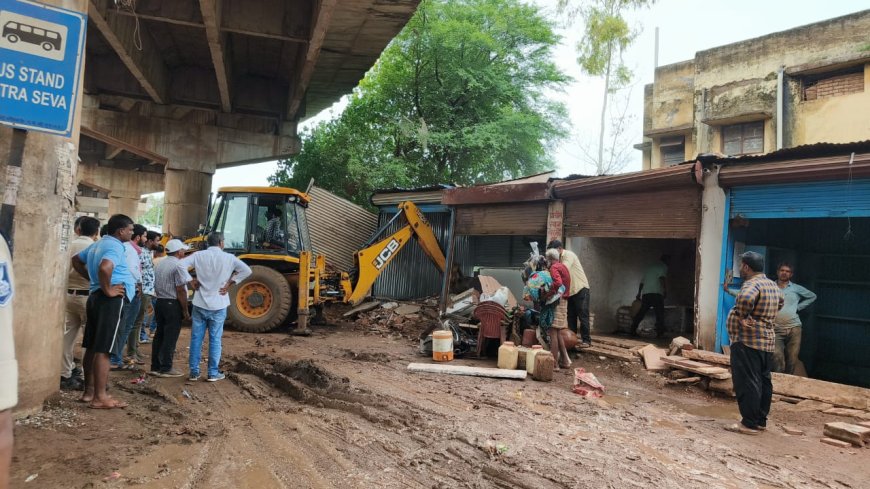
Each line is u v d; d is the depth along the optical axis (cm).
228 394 618
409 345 1063
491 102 2194
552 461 426
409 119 2112
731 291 812
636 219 955
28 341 462
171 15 1149
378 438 473
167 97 1784
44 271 472
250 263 1186
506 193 1184
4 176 434
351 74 1692
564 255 966
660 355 867
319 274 1247
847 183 703
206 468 395
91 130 1780
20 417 457
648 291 1073
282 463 411
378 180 2012
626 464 430
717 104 1883
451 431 493
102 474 372
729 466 442
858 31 1581
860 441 515
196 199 1888
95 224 629
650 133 2098
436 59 2114
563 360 870
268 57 1680
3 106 379
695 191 868
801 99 1681
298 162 2183
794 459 473
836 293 941
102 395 525
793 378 702
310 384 676
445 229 1521
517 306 997
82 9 498
